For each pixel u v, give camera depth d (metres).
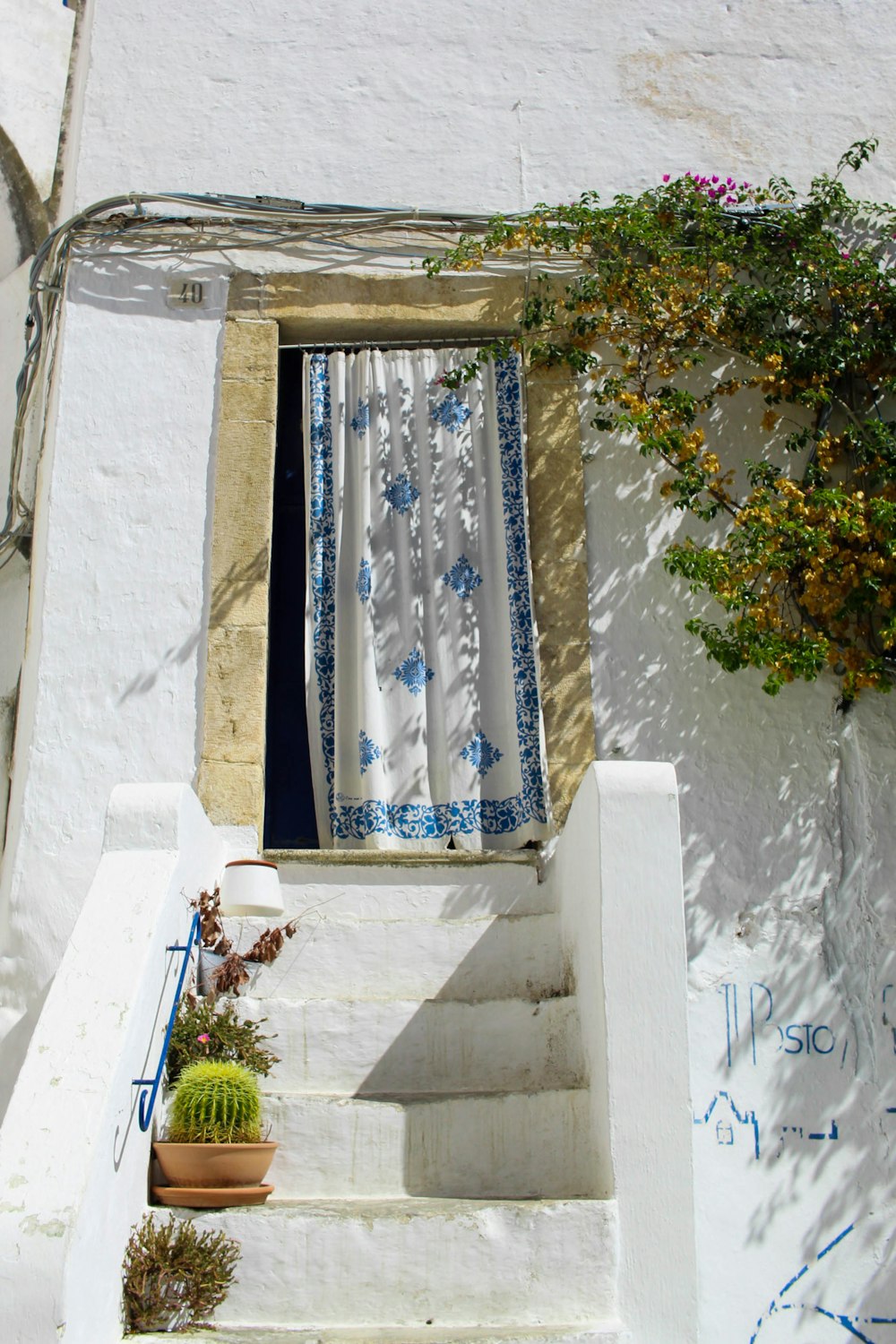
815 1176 5.21
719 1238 5.11
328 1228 3.84
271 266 6.38
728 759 5.80
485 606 6.07
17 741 6.14
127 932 4.05
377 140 6.61
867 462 6.06
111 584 5.92
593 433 6.24
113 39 6.72
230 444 6.11
